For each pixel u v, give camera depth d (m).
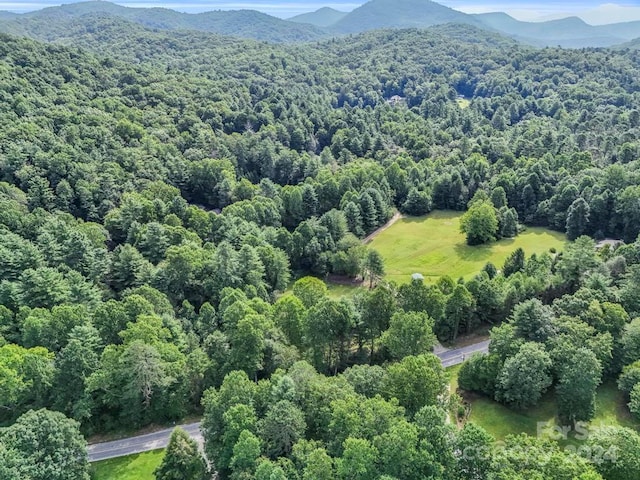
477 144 185.12
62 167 134.00
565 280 84.75
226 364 65.38
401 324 66.12
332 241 118.44
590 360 58.34
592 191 127.69
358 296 81.50
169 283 90.50
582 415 58.94
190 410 67.19
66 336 68.88
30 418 49.56
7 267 87.19
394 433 43.78
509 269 97.75
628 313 72.62
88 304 80.44
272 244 115.25
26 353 61.97
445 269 114.19
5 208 112.44
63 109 163.50
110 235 117.75
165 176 150.38
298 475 44.91
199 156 167.62
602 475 44.97
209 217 120.81
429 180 156.12
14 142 137.75
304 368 57.50
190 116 193.25
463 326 83.12
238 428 49.75
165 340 69.69
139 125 171.75
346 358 73.12
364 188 146.12
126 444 62.00
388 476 40.75
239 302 72.62
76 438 51.28
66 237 99.88
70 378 61.25
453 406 57.97
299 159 174.12
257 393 54.16
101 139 154.50
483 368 65.62
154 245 103.50
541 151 167.50
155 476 53.97
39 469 46.53
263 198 135.25
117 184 137.00
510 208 133.25
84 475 50.47
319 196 145.00
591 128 195.62
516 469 42.81
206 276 93.19
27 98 159.88
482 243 126.25
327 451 47.94
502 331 67.06
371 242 132.12
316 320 68.06
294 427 49.34
